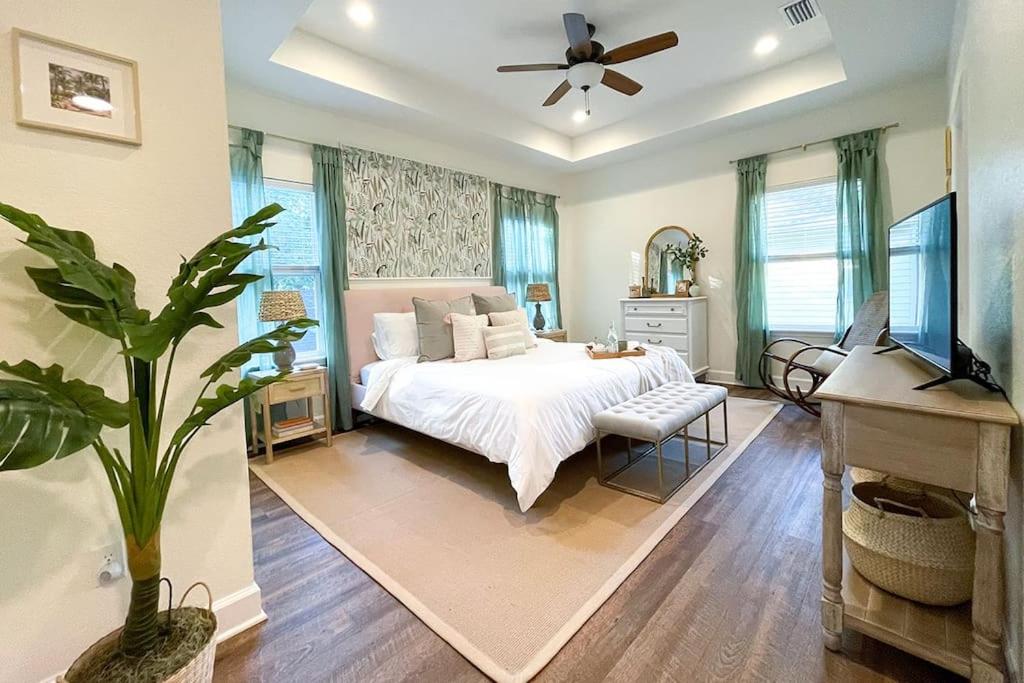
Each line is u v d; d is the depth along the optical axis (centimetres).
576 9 303
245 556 157
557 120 505
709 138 499
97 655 114
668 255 546
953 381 139
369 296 403
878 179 400
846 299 421
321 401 385
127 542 113
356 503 249
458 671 135
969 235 209
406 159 446
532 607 161
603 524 218
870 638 142
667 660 136
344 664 139
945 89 364
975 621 113
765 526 212
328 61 334
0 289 115
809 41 358
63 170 123
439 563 190
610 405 282
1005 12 128
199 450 147
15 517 118
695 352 496
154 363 115
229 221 153
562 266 645
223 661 140
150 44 137
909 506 157
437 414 281
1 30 114
